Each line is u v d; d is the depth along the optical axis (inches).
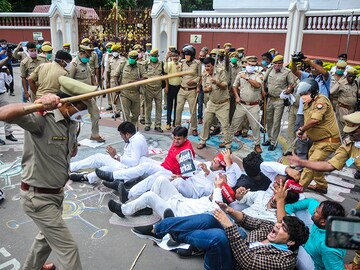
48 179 105.7
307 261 116.0
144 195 156.9
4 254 140.7
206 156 260.4
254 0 727.7
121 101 295.9
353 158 143.3
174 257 143.3
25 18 671.8
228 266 117.4
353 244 45.7
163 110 397.4
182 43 580.7
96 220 167.8
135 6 1175.0
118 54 332.8
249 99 259.3
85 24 640.4
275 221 139.1
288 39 502.3
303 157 244.2
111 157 203.6
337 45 464.4
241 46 546.6
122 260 140.0
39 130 100.6
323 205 118.3
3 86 260.7
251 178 163.6
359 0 662.5
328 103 180.7
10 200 184.1
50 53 314.8
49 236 107.5
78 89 102.6
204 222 124.3
